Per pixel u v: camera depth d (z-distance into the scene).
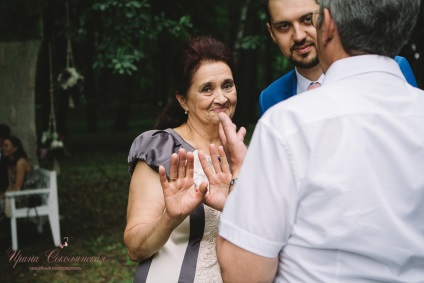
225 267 1.34
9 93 7.22
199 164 2.08
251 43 8.48
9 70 7.17
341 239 1.26
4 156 6.60
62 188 10.34
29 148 7.27
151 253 1.91
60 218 7.76
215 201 1.67
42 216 7.16
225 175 1.68
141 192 1.99
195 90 2.12
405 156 1.29
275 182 1.27
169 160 1.99
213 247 2.03
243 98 15.48
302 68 2.40
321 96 1.32
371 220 1.26
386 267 1.31
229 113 2.16
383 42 1.33
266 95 2.69
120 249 6.24
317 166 1.25
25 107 7.22
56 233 6.41
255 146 1.32
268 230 1.28
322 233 1.27
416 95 1.37
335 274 1.29
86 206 8.72
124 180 11.17
